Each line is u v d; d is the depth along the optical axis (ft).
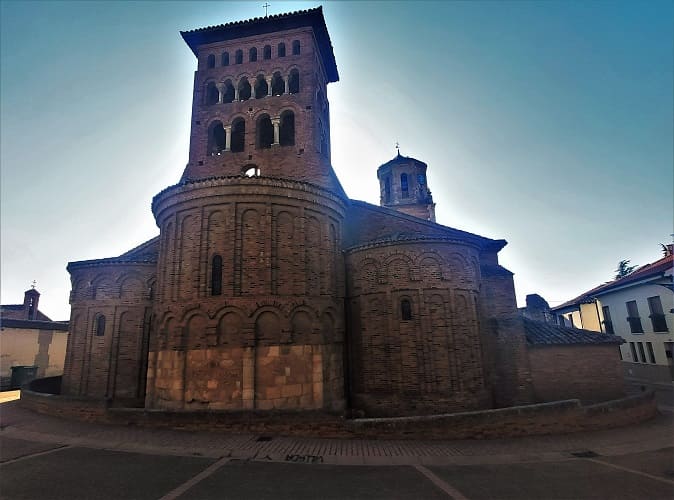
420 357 70.08
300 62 97.45
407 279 73.87
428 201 147.74
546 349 82.33
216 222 65.51
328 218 73.36
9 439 49.85
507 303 84.84
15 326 128.06
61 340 144.66
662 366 114.93
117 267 85.66
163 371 62.95
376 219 89.76
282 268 64.85
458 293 74.38
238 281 62.59
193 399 59.67
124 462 41.24
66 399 61.26
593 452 45.93
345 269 79.77
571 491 34.60
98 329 84.33
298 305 64.03
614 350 81.30
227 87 100.17
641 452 45.93
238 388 59.31
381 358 72.49
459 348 71.51
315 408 62.18
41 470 38.83
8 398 91.15
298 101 94.17
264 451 45.09
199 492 33.68
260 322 62.18
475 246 79.82
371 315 74.95
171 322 63.77
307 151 90.68
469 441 49.96
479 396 71.10
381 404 70.49
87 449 45.70
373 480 36.88
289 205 67.72
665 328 113.19
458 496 33.40
